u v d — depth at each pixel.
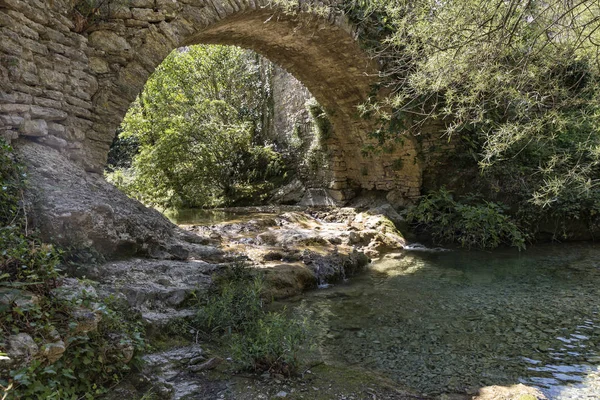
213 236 6.67
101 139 5.45
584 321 4.17
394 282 5.73
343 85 9.68
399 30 3.88
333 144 11.52
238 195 12.63
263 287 4.75
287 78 13.54
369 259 6.93
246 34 8.12
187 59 13.95
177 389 2.74
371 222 8.87
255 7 6.70
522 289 5.29
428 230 9.10
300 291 5.18
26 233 2.95
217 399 2.66
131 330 2.93
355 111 10.10
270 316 3.66
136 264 4.16
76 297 2.47
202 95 14.29
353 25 7.99
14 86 4.13
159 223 5.20
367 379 3.00
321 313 4.46
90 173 5.19
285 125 13.78
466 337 3.83
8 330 2.10
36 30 4.45
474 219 8.21
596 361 3.33
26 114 4.26
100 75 5.42
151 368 2.90
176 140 11.84
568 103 3.34
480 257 7.30
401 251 7.91
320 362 3.27
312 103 11.50
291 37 8.29
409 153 9.77
